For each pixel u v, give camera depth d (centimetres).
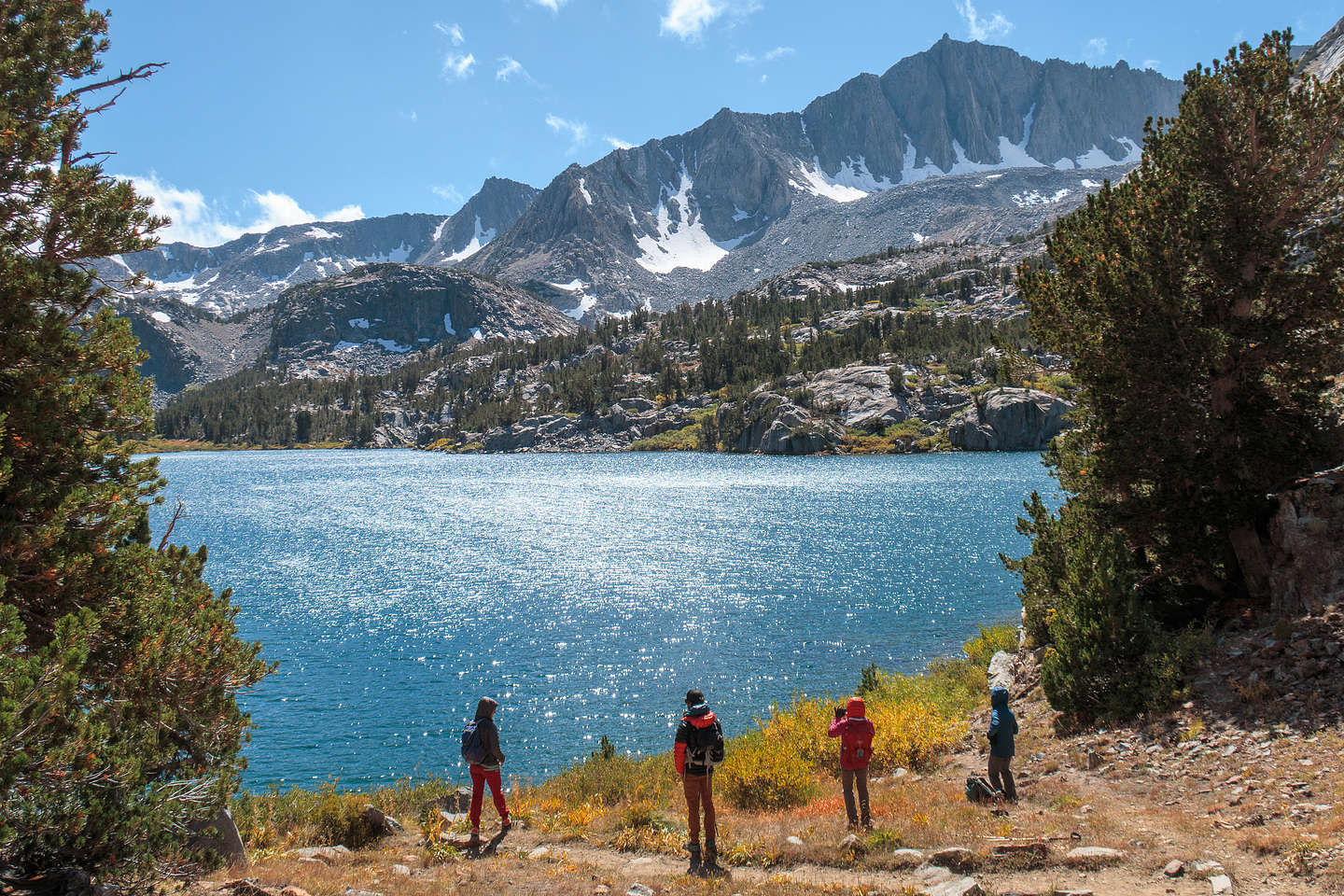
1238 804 1108
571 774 2072
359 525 8662
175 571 1299
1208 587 1923
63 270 1166
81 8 1274
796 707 2180
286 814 1462
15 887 817
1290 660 1429
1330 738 1191
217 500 11712
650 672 3375
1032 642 2238
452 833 1366
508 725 2833
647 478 14362
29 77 1194
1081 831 1066
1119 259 1909
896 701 2281
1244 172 1869
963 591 4734
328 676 3434
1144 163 2091
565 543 7038
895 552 6128
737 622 4169
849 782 1227
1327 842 881
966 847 1028
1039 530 2272
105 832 890
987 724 1878
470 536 7681
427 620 4394
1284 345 1797
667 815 1446
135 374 1255
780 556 6062
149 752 1047
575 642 3875
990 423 18125
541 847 1276
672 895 969
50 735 842
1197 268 1895
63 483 1166
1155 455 1872
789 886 951
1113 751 1427
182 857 1005
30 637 1080
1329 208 1823
